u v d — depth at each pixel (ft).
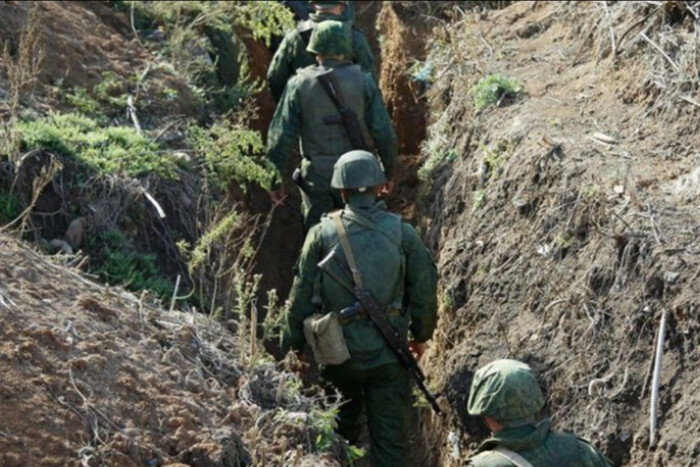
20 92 23.91
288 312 20.52
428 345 24.09
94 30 27.86
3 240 18.45
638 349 17.93
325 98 24.81
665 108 21.86
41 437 15.06
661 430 16.92
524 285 20.72
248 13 31.37
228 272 21.76
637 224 18.97
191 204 23.29
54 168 20.53
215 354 18.37
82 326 17.11
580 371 18.49
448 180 25.14
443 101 27.66
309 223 25.40
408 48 31.58
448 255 23.34
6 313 16.46
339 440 17.93
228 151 24.89
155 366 17.25
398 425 20.62
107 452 15.26
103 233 21.65
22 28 23.47
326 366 20.70
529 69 25.94
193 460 15.83
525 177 21.91
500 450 14.10
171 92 26.55
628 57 23.58
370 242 19.94
